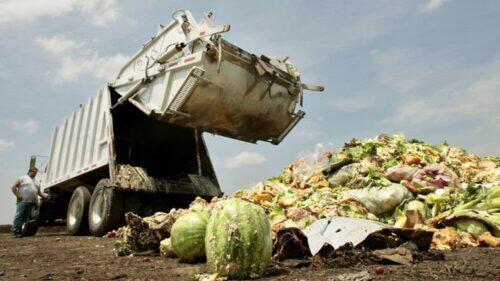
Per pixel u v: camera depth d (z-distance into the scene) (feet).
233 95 23.49
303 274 9.91
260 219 10.06
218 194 28.32
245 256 9.59
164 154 32.09
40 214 34.42
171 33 24.84
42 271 12.42
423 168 19.03
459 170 21.40
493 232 14.46
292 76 26.40
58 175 34.12
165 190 25.39
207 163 29.32
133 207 24.63
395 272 9.50
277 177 22.40
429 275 9.08
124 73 28.40
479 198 15.93
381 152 21.49
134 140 30.27
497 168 21.86
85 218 26.99
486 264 10.11
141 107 25.31
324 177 20.30
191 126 24.31
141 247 15.43
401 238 12.07
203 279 9.25
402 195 16.74
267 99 25.21
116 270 12.09
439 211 16.37
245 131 26.12
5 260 15.31
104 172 28.94
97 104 29.53
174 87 23.32
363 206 16.74
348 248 11.28
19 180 30.91
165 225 15.52
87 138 29.94
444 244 13.65
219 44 21.65
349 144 23.12
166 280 10.23
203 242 12.75
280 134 27.86
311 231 12.86
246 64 23.47
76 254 16.56
